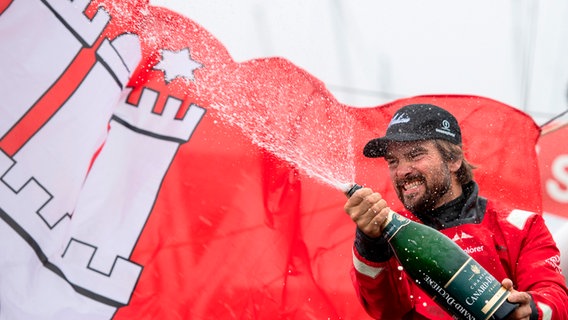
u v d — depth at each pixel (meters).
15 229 9.52
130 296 9.99
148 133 10.45
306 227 10.76
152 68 10.53
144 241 10.18
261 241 10.58
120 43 10.16
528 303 7.42
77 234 9.88
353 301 10.60
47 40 9.73
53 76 9.74
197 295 10.24
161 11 10.46
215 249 10.41
